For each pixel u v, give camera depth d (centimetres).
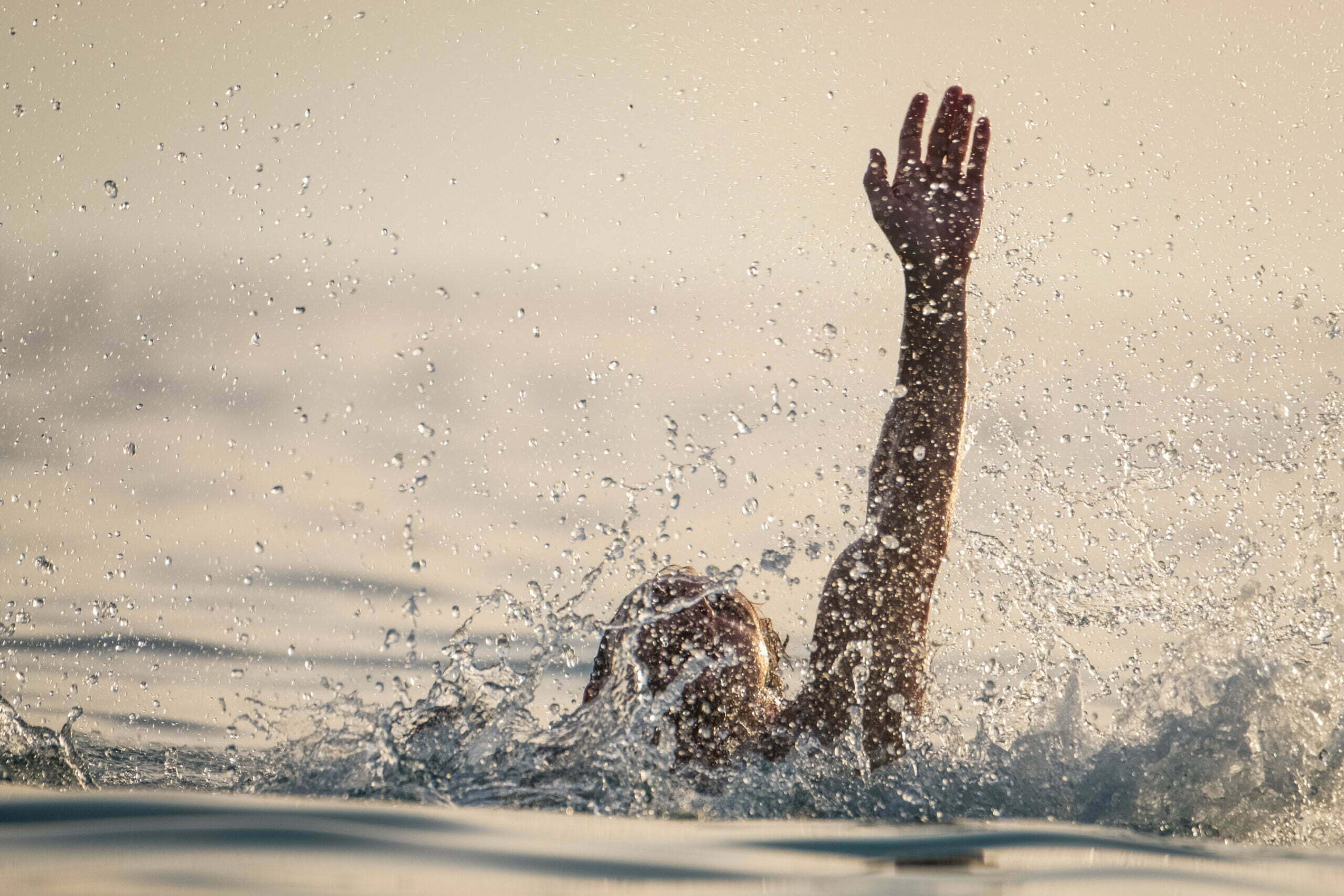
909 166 288
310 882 117
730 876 136
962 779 226
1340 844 194
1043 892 135
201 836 138
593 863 139
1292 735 228
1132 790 217
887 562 256
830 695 247
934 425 265
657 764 224
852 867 145
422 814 168
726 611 249
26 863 120
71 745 264
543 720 270
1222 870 158
